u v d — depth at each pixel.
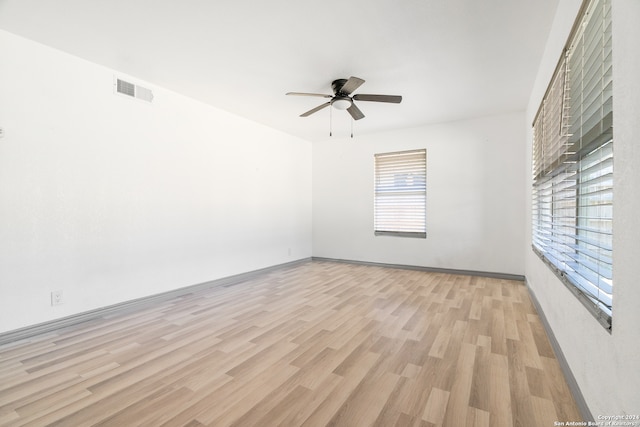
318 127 5.34
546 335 2.55
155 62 3.04
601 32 1.42
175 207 3.79
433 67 3.10
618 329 1.15
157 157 3.60
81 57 2.94
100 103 3.09
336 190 6.14
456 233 4.98
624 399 1.10
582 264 1.62
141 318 3.04
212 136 4.27
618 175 1.16
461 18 2.33
